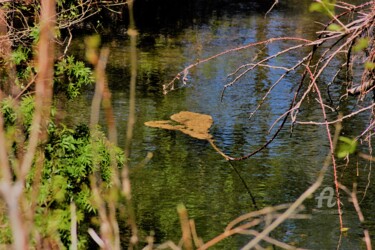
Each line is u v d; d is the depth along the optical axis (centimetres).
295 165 1589
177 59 2666
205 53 2752
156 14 3666
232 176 1531
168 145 1722
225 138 1791
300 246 1172
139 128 1842
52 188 773
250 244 377
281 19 3453
